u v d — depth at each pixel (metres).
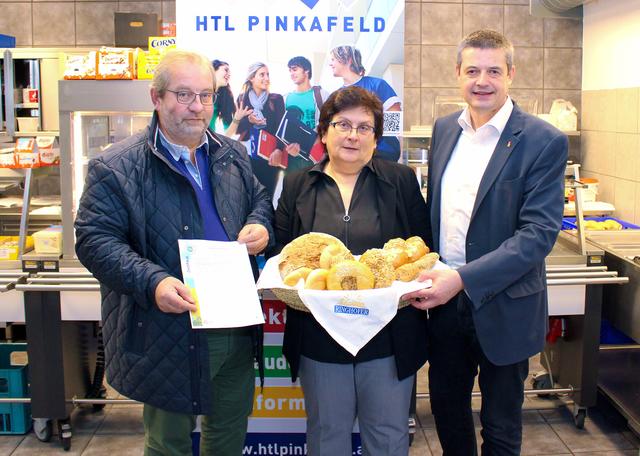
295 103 2.68
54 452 3.19
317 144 2.70
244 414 2.28
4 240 3.53
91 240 1.93
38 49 4.86
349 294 1.88
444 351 2.38
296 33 2.65
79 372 3.39
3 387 3.33
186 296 1.87
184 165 2.06
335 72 2.67
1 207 4.11
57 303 3.12
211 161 2.11
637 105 4.17
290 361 2.20
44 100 4.91
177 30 2.65
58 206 4.12
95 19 5.22
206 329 2.01
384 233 2.19
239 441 2.30
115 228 1.96
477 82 2.15
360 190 2.22
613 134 4.56
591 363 3.30
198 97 1.93
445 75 5.20
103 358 3.49
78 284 3.05
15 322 3.36
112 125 3.23
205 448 2.31
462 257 2.27
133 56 3.07
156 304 1.93
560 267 3.20
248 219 2.18
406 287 1.94
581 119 5.17
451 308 2.34
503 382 2.29
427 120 5.23
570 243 3.45
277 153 2.71
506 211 2.17
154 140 1.98
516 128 2.19
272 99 2.68
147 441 2.14
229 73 2.66
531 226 2.11
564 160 2.14
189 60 1.93
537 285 2.24
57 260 3.12
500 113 2.21
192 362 1.98
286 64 2.66
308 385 2.15
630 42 4.29
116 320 2.03
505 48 2.17
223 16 2.64
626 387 3.42
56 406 3.17
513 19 5.17
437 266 2.12
